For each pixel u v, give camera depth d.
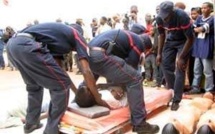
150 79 5.73
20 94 5.41
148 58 5.57
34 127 3.20
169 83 4.21
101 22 7.59
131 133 3.14
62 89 2.76
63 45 2.77
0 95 5.34
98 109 2.89
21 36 2.72
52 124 2.82
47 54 2.72
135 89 3.07
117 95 3.28
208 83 4.68
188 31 3.71
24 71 2.85
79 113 2.84
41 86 2.90
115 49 3.08
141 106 3.10
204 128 2.55
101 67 3.05
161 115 3.81
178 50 3.99
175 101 3.98
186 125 2.75
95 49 3.04
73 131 2.78
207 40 4.61
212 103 3.49
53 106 2.80
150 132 3.11
